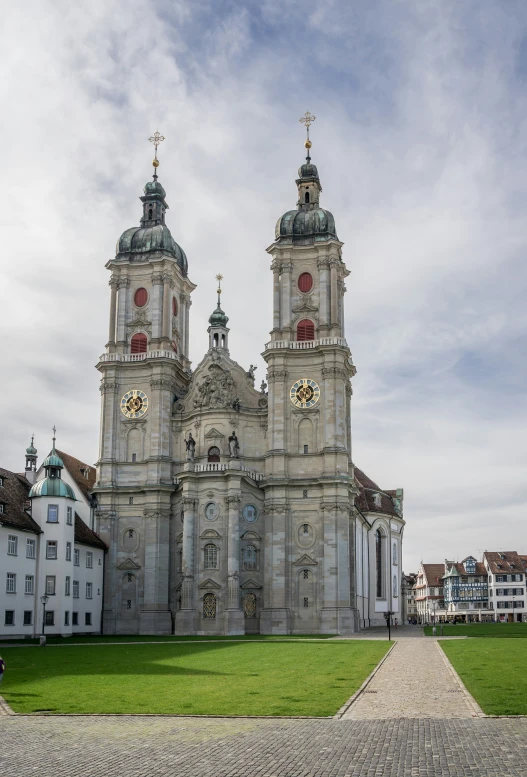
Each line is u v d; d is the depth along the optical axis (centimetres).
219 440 10325
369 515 12912
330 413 10075
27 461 10700
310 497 9962
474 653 5238
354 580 10150
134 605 10275
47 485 9094
